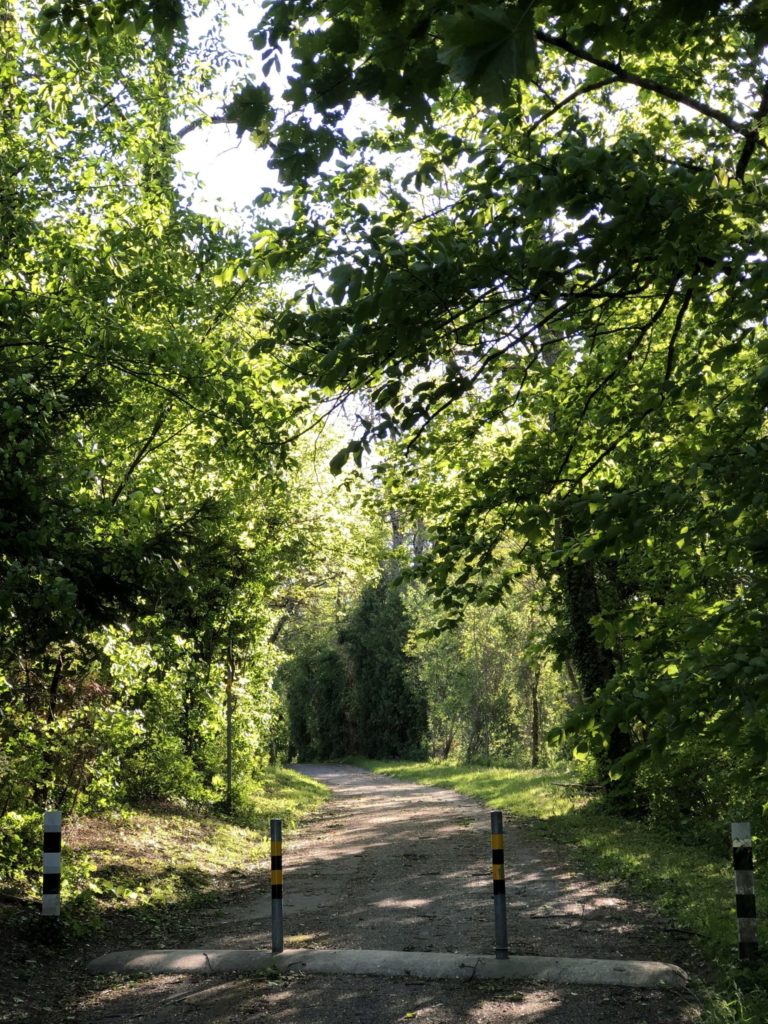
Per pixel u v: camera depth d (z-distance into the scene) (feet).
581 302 21.98
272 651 77.46
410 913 31.45
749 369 24.30
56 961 25.18
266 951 25.64
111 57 38.34
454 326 21.63
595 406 31.22
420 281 18.04
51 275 32.17
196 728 65.72
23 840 34.50
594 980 22.12
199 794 60.18
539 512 21.58
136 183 39.27
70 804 41.22
